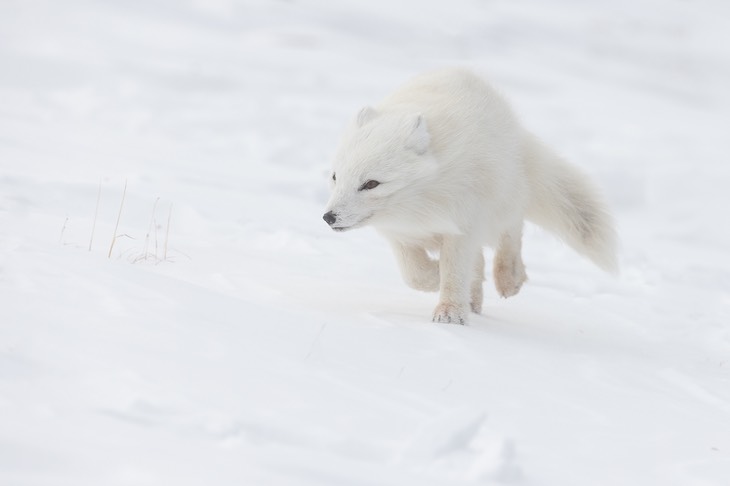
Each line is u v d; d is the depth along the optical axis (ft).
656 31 246.27
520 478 18.49
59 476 14.38
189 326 24.53
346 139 33.60
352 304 34.45
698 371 33.42
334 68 152.56
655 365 32.96
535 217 39.55
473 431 18.94
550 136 109.70
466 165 33.81
